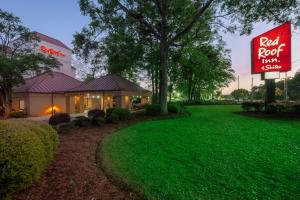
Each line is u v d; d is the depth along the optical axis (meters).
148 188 3.72
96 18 15.71
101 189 3.68
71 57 43.25
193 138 7.77
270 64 15.88
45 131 4.50
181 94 54.50
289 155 5.59
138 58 19.44
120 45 17.83
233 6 14.34
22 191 3.35
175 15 17.12
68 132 8.88
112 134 8.82
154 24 17.89
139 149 6.34
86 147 6.56
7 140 2.90
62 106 27.05
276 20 14.80
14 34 20.03
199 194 3.51
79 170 4.45
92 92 22.72
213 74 35.38
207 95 59.34
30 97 23.53
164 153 5.90
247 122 11.70
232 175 4.30
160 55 18.91
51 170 4.30
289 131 8.74
